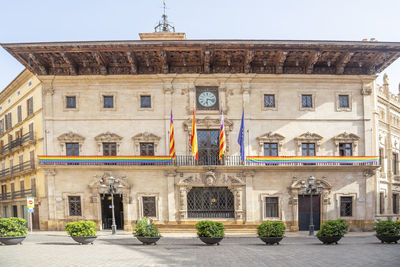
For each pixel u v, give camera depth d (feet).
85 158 96.68
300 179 97.30
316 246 64.69
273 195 96.89
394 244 67.87
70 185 96.99
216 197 97.55
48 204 96.78
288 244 69.31
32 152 108.37
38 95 105.19
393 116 130.00
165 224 95.66
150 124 99.09
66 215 96.48
